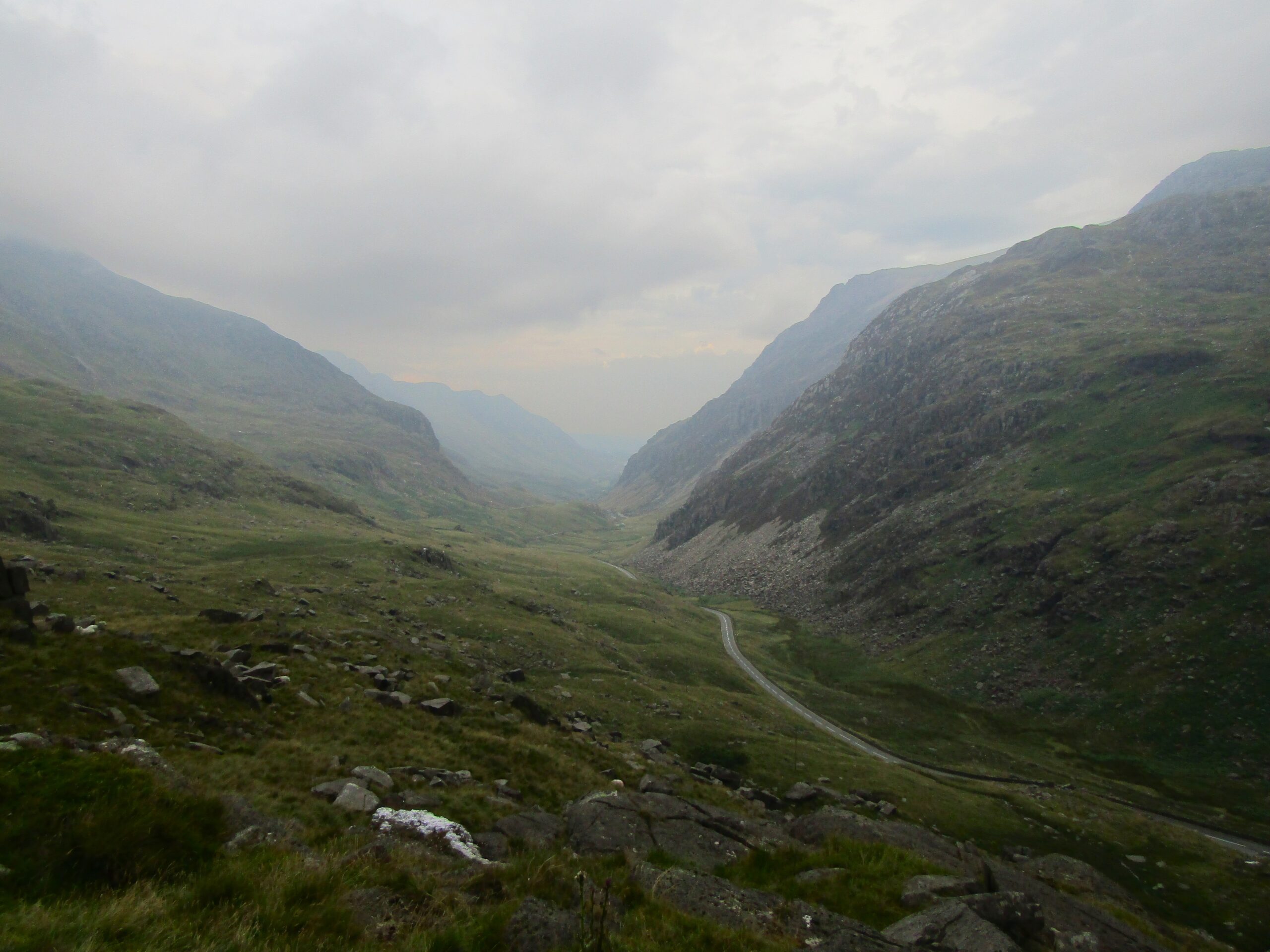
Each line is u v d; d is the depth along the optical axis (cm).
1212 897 5603
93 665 2638
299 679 3719
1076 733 10194
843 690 13212
